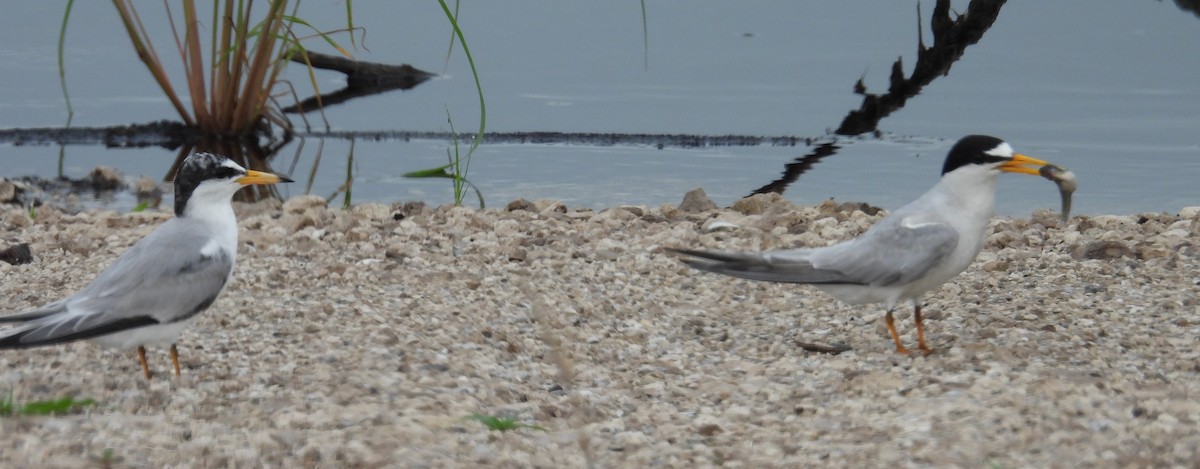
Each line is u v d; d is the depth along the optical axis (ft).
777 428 35.12
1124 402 35.32
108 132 80.84
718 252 43.01
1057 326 43.98
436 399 35.91
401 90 88.89
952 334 43.73
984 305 46.98
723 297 49.88
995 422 33.83
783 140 78.48
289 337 41.96
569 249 54.65
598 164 75.05
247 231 55.52
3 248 52.16
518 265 52.11
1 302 46.01
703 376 40.50
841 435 34.12
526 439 33.30
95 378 37.27
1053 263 52.39
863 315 47.21
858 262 41.81
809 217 61.57
